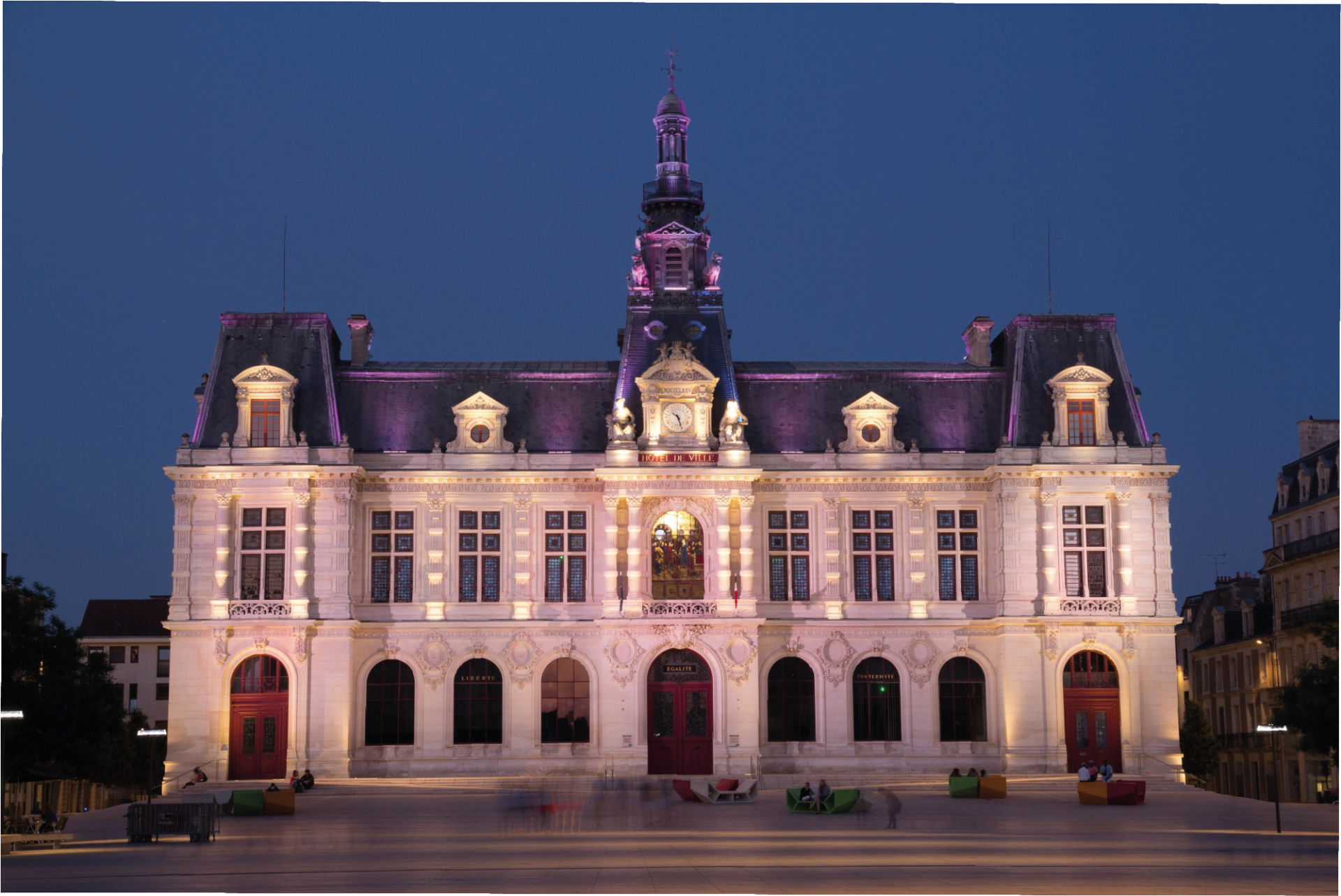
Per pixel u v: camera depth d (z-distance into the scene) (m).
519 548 71.38
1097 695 70.38
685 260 75.75
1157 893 31.58
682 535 71.31
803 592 72.00
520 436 73.19
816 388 75.00
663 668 70.25
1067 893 31.53
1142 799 58.84
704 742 69.69
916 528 72.38
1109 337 74.44
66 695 65.38
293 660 68.88
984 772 68.25
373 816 54.88
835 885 32.69
